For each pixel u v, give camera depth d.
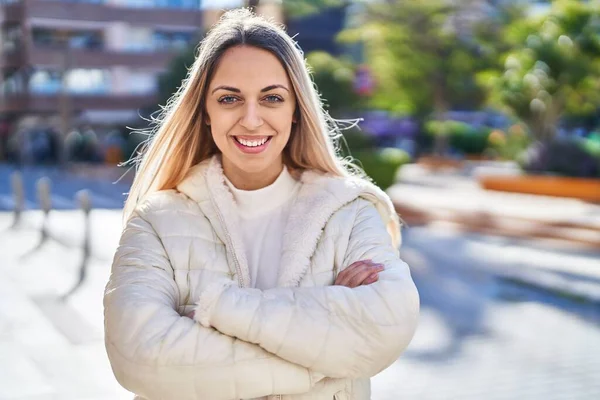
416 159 33.16
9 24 37.62
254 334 1.44
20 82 37.84
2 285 7.76
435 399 4.70
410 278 1.57
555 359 5.62
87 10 38.34
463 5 28.55
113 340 1.49
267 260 1.73
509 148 22.23
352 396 1.60
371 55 30.06
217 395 1.44
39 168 31.55
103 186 22.36
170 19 39.91
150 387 1.45
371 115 37.59
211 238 1.67
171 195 1.73
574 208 15.09
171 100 1.85
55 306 6.81
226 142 1.65
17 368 4.98
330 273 1.65
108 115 38.84
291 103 1.68
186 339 1.45
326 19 41.72
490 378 5.15
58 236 11.33
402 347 1.50
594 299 7.71
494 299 7.73
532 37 18.81
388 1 28.75
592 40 18.02
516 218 13.32
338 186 1.71
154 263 1.60
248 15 1.72
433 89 30.72
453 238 11.94
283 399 1.53
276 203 1.77
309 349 1.44
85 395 4.46
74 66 38.25
